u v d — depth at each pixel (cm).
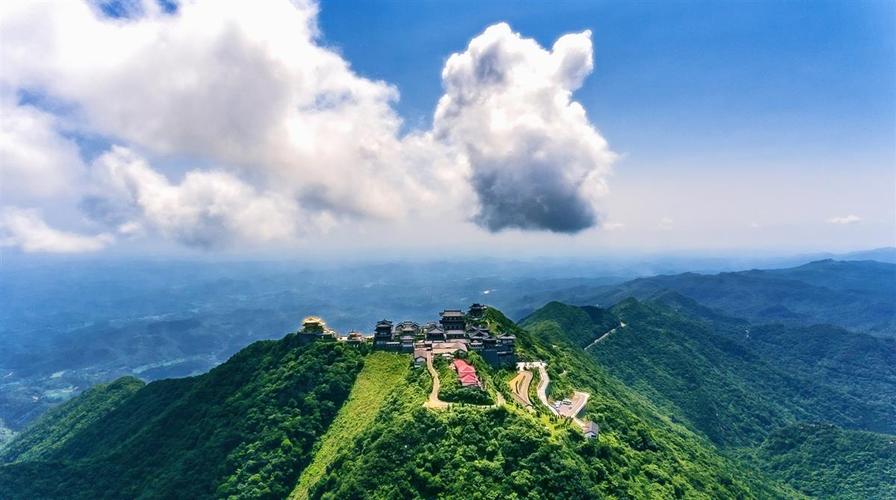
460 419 18050
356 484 16688
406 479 16450
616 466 18925
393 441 17625
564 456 17062
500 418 18300
